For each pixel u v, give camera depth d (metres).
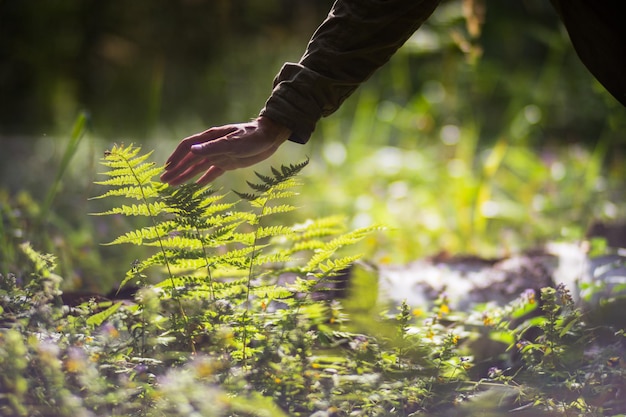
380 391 2.92
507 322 3.42
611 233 5.45
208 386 2.74
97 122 12.02
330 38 3.22
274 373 2.91
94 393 2.66
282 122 3.20
